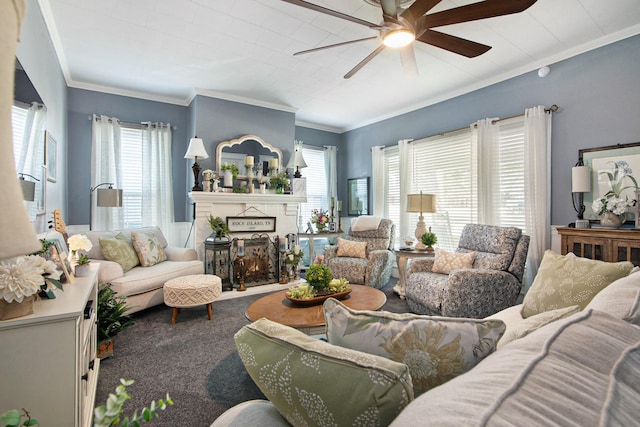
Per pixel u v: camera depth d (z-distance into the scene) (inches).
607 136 116.3
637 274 48.9
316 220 209.3
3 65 13.3
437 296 117.3
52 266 55.5
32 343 47.6
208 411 69.6
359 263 163.5
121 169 169.2
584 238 108.6
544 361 22.1
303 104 192.4
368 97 179.2
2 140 12.9
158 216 176.9
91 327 71.7
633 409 18.7
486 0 73.0
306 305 98.3
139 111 176.6
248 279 172.1
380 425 23.1
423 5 72.9
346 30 112.3
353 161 239.8
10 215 12.7
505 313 78.5
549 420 16.6
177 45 123.3
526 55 129.2
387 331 33.6
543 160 130.8
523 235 121.5
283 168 197.8
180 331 113.2
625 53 112.1
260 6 99.7
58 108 129.6
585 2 96.0
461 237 142.7
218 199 166.6
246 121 184.4
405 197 192.1
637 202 101.9
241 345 33.6
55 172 122.0
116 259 131.0
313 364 27.4
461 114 167.3
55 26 110.7
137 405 71.4
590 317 29.2
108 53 129.7
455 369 31.7
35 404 47.7
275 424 32.3
